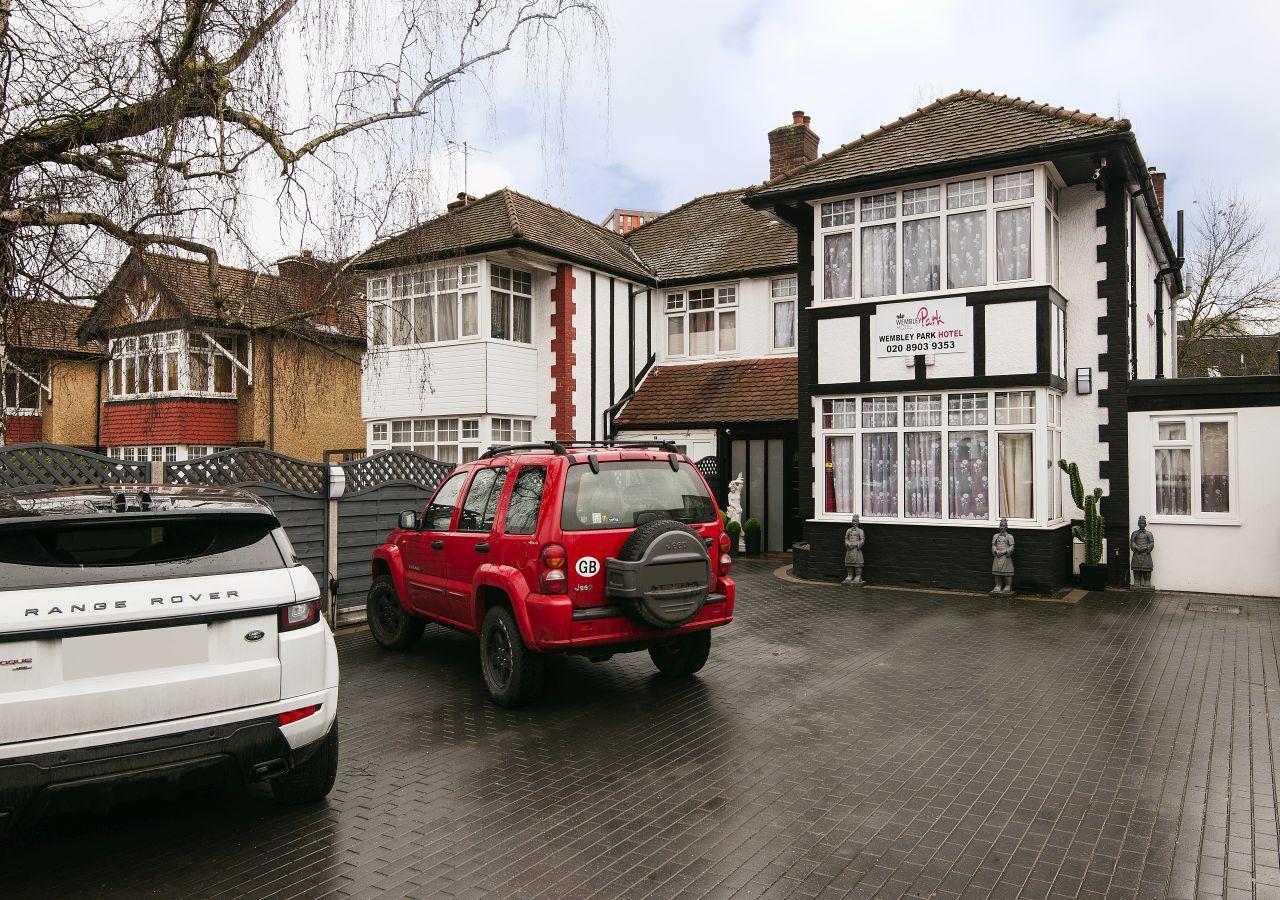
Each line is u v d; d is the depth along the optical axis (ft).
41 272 25.98
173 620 12.98
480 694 23.35
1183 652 27.07
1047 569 38.60
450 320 57.93
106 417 74.54
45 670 12.12
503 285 58.03
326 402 71.87
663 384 64.08
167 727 12.76
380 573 29.68
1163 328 63.72
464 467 26.61
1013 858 13.23
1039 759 17.69
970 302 40.83
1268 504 37.73
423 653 28.71
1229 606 35.24
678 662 24.39
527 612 20.81
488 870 13.05
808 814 15.03
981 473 40.86
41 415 82.02
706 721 20.65
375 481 35.47
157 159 24.88
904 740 19.03
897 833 14.20
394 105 28.99
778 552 57.00
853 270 44.19
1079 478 40.32
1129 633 30.14
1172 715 20.53
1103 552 40.63
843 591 40.70
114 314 29.17
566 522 20.90
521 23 29.45
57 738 12.03
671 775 17.03
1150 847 13.55
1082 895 12.06
